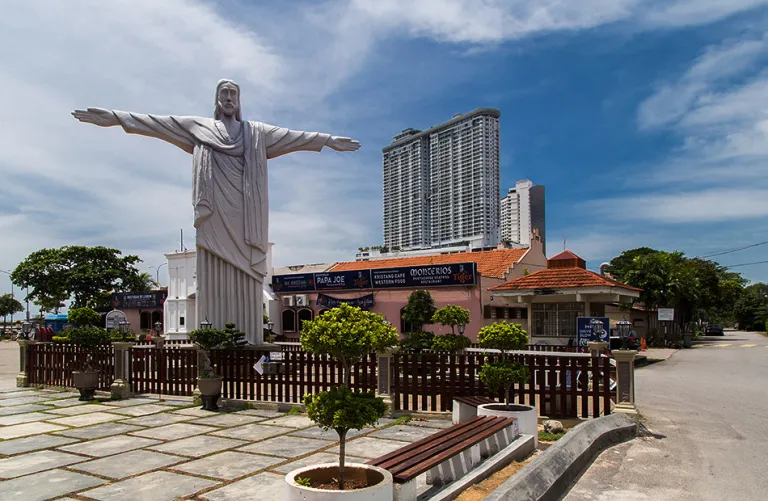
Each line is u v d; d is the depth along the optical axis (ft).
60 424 34.04
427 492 20.48
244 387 40.01
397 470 17.98
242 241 46.96
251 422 34.47
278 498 20.21
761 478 23.31
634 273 111.65
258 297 47.75
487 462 23.70
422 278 89.10
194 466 24.45
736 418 36.73
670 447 28.55
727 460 26.13
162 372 44.09
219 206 45.98
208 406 38.45
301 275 104.27
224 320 46.19
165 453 26.78
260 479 22.50
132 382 44.78
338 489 17.30
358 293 98.12
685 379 60.29
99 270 159.74
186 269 129.59
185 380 43.19
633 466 25.02
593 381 32.73
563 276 71.67
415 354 35.91
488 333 30.04
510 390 34.17
